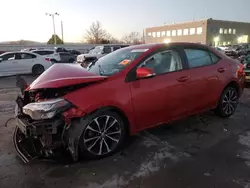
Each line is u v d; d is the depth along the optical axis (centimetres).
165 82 343
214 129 401
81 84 287
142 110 325
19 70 1261
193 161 298
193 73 378
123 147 336
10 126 427
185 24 5997
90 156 297
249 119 451
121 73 315
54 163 294
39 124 269
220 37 5797
